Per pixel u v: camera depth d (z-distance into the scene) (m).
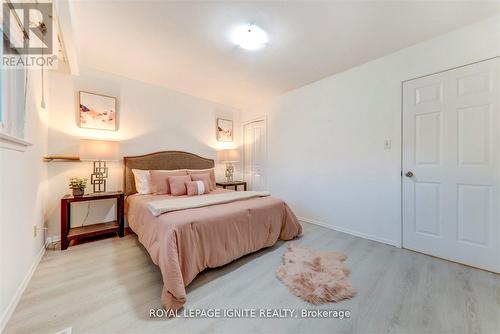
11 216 1.41
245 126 4.75
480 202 1.93
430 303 1.48
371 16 1.84
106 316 1.34
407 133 2.38
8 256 1.35
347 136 2.92
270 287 1.68
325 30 2.04
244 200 2.55
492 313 1.38
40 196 2.20
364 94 2.73
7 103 1.46
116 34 2.10
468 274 1.85
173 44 2.28
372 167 2.67
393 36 2.14
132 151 3.25
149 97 3.42
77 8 1.73
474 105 1.95
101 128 2.94
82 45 2.31
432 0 1.67
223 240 1.93
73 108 2.72
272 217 2.45
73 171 2.72
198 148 4.10
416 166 2.31
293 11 1.78
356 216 2.84
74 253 2.24
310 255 2.21
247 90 3.70
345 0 1.67
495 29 1.85
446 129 2.11
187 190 2.99
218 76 3.13
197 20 1.90
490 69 1.88
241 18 1.87
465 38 1.99
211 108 4.31
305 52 2.44
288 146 3.78
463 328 1.26
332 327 1.28
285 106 3.83
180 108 3.81
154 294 1.57
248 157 4.68
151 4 1.70
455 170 2.06
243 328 1.27
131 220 2.61
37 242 2.04
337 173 3.05
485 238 1.91
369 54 2.49
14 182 1.46
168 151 3.61
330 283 1.70
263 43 2.26
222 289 1.65
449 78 2.09
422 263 2.05
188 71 2.96
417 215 2.31
